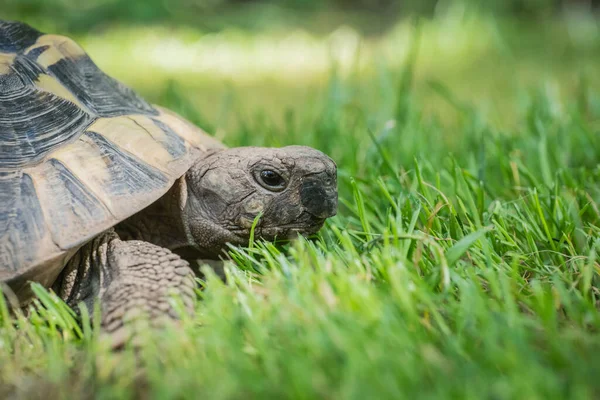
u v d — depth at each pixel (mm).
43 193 279
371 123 430
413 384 229
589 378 230
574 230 306
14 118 293
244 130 418
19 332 271
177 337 250
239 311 255
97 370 249
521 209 327
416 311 256
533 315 262
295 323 248
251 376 234
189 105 447
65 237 274
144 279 272
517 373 227
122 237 303
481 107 466
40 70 307
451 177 346
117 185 285
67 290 286
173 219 303
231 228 296
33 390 250
